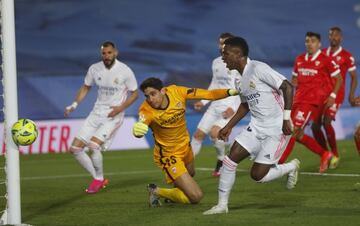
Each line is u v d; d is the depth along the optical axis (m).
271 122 20.47
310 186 25.67
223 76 29.50
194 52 61.97
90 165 27.00
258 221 18.88
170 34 62.03
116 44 60.91
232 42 20.02
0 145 41.88
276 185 26.14
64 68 59.03
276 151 20.73
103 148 27.75
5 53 18.62
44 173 33.97
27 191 27.34
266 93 20.20
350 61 34.34
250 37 63.41
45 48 58.91
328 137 31.44
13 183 18.72
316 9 65.31
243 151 20.39
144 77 52.03
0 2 18.92
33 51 58.47
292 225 18.27
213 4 63.28
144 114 21.14
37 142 44.22
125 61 60.81
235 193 24.52
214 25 63.00
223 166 20.30
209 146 46.03
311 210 20.55
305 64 29.97
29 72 57.84
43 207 23.12
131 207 22.34
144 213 20.95
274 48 63.19
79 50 59.84
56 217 20.92
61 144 44.75
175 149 22.00
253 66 20.09
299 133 29.28
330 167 31.22
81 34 60.25
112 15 61.31
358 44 64.38
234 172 20.33
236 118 21.17
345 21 65.25
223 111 29.56
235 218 19.39
